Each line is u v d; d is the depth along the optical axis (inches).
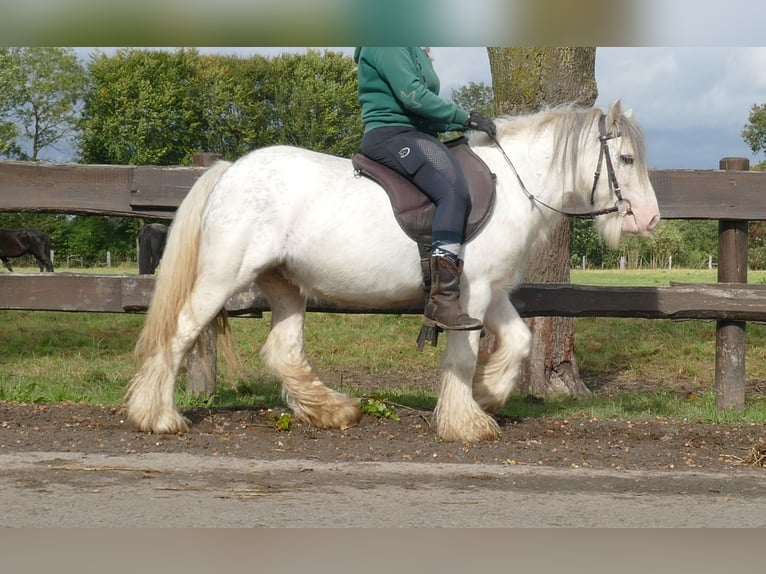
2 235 985.5
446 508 169.0
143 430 231.0
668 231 1675.7
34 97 2225.6
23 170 288.8
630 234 234.4
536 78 341.4
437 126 233.0
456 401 232.2
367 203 224.8
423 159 220.7
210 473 192.7
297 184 227.0
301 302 252.4
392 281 227.9
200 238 232.4
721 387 311.6
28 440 219.6
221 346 244.5
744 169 305.9
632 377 428.1
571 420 269.7
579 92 343.0
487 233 226.5
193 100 2251.5
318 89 2215.8
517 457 215.2
